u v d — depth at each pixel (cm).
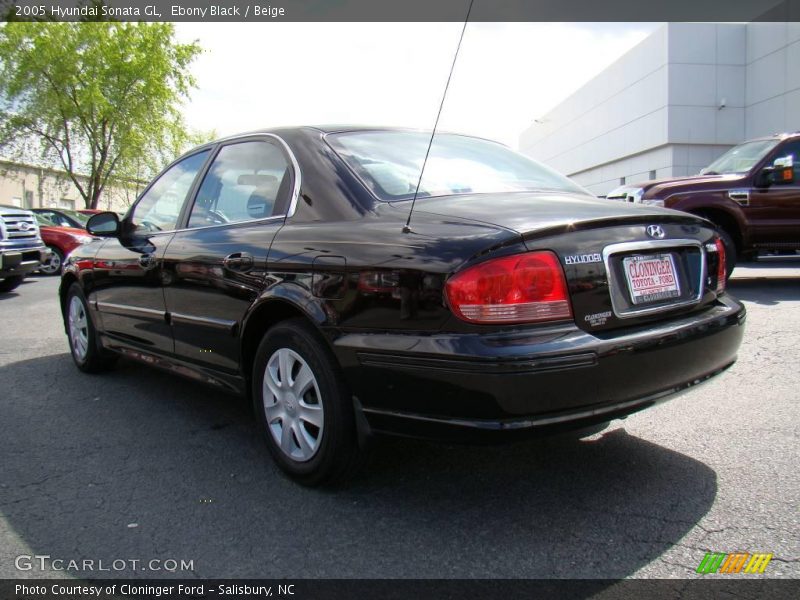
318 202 293
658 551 230
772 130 2491
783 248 819
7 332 688
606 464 305
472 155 342
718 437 334
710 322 269
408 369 233
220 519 261
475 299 222
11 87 2673
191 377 366
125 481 299
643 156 2970
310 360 270
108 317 446
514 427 221
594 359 225
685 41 2661
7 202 3466
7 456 332
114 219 428
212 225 355
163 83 2842
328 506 271
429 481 291
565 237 236
